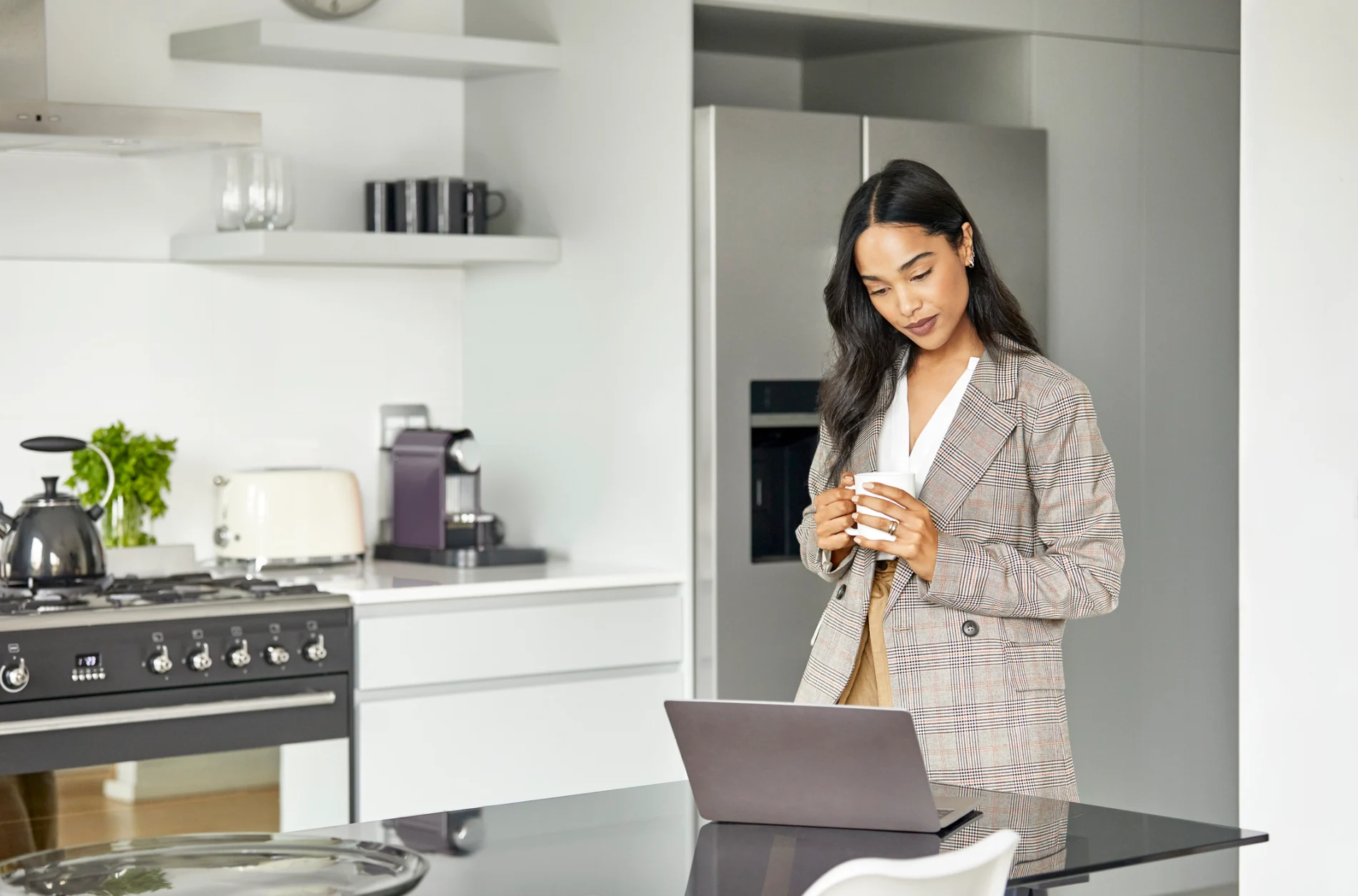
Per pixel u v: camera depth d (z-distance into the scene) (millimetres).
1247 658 2957
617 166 3576
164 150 3398
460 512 3715
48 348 3525
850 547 2350
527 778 3338
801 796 1739
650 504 3523
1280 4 2891
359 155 3916
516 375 3912
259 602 3043
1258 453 2936
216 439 3732
